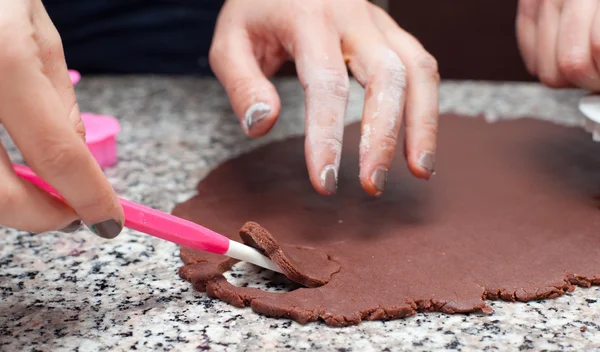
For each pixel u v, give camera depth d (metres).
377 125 0.34
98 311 0.30
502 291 0.30
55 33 0.29
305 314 0.29
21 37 0.26
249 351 0.28
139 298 0.31
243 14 0.39
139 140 0.47
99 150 0.43
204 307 0.30
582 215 0.35
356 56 0.36
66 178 0.26
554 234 0.34
